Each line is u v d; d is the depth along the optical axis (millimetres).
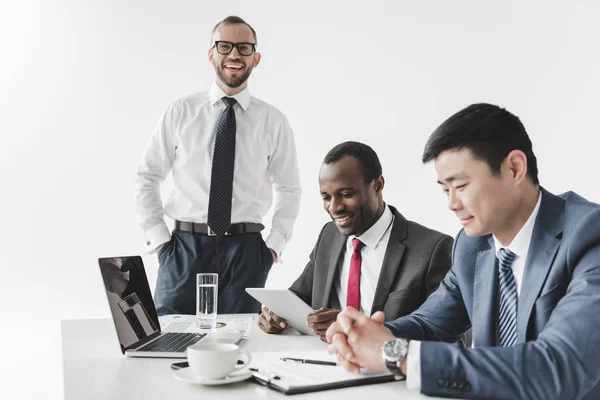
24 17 4238
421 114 4641
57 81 4277
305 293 2389
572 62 4598
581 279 1260
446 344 1220
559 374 1136
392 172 4633
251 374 1331
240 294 3113
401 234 2141
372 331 1314
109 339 1792
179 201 3195
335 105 4602
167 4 4414
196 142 3188
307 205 4617
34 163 4254
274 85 4551
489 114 1341
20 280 4234
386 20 4617
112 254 4348
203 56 4449
